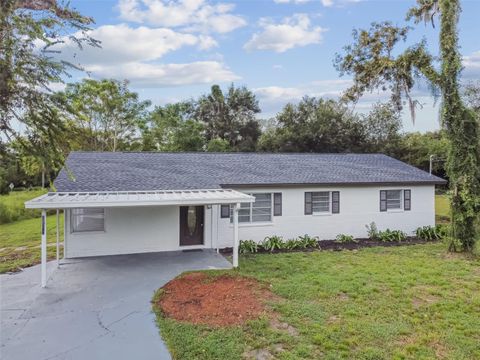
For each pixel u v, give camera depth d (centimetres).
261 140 4234
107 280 1095
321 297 946
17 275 1171
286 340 702
